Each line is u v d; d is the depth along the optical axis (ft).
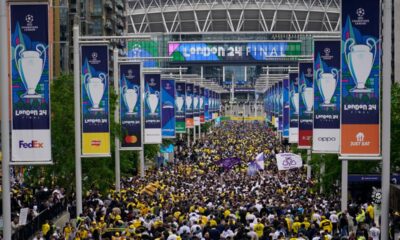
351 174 193.06
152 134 230.07
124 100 199.31
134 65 198.59
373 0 103.30
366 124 104.42
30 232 151.84
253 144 437.58
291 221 134.82
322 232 119.34
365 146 104.53
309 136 183.42
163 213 147.64
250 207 148.05
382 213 102.47
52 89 198.59
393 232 138.92
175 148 404.77
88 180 195.31
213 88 651.25
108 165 209.56
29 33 99.50
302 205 158.81
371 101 104.12
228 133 588.50
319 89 144.25
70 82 202.18
